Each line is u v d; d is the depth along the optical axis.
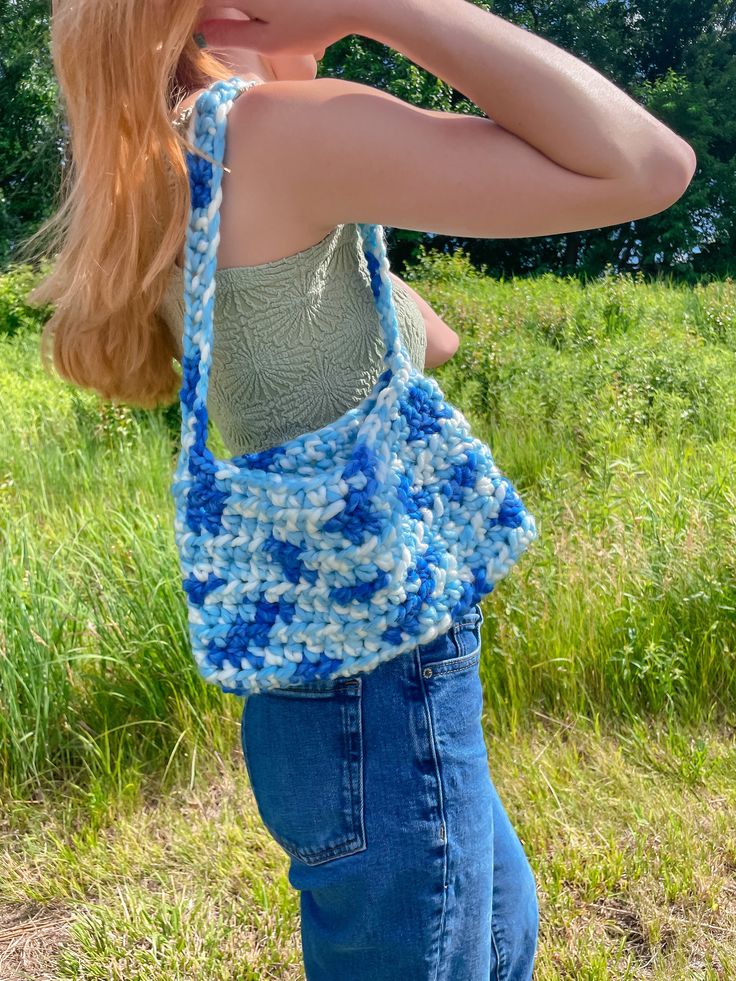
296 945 2.04
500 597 2.97
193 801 2.55
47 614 2.80
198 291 0.95
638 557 3.05
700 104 18.64
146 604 2.84
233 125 0.94
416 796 1.07
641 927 2.04
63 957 2.04
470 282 9.99
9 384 6.83
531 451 4.60
